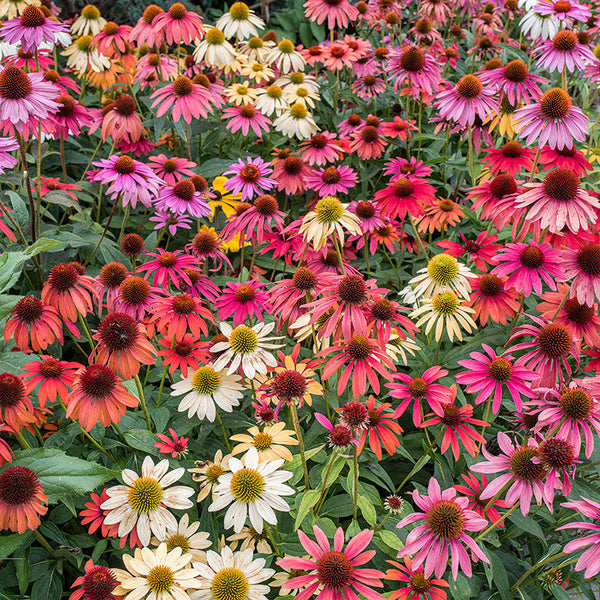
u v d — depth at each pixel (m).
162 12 1.40
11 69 0.92
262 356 0.83
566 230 0.95
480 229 1.24
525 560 0.92
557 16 1.34
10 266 0.72
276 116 1.51
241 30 1.51
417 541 0.67
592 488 0.86
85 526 0.87
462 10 2.09
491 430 0.94
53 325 0.82
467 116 1.18
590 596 0.84
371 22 1.92
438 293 0.92
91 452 0.83
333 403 0.90
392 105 1.70
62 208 1.33
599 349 0.93
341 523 0.86
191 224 1.33
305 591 0.64
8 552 0.72
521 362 0.85
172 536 0.75
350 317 0.78
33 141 1.22
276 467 0.74
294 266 1.26
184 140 1.44
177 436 0.87
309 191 1.39
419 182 1.15
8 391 0.73
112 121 1.20
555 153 1.09
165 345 0.89
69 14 2.16
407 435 0.94
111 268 0.89
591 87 1.68
